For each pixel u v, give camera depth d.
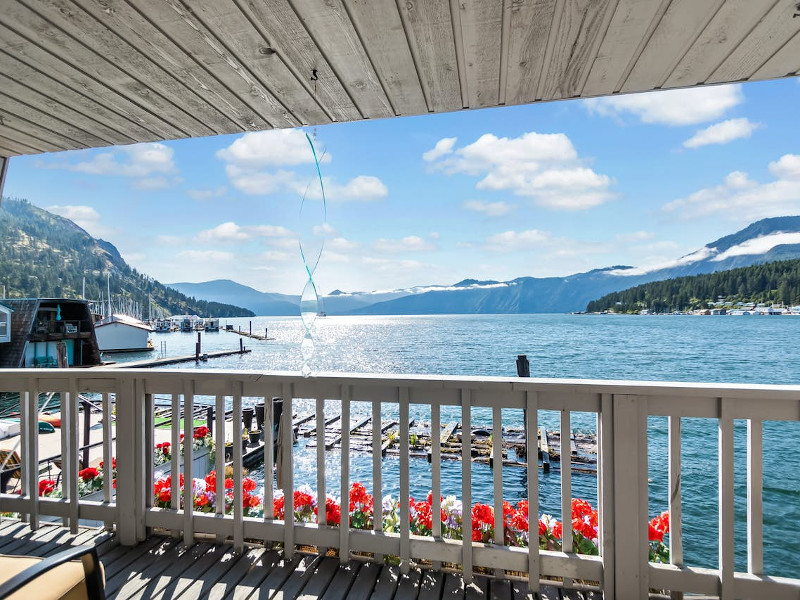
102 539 2.01
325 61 1.70
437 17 1.42
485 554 1.69
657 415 1.55
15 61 1.72
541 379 1.63
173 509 2.01
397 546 1.76
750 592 1.48
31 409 2.13
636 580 1.55
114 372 2.01
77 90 1.95
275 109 2.12
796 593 1.45
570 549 1.64
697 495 7.07
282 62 1.71
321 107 2.10
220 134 2.44
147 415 2.04
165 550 1.93
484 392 1.68
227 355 36.16
